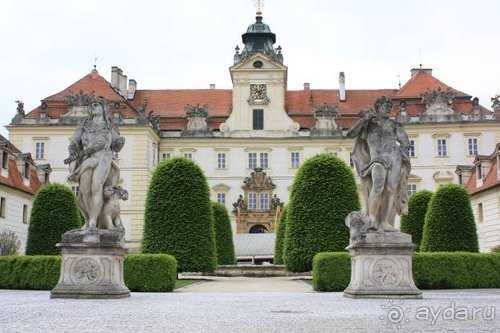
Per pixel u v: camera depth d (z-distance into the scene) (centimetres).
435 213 2798
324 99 7044
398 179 1422
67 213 3005
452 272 2034
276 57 6725
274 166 6575
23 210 4478
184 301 1402
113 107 6347
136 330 853
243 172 6581
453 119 6431
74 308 1155
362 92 7125
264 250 4956
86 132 1446
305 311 1132
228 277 3403
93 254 1402
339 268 1992
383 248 1392
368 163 1428
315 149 6569
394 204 1424
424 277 2014
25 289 1991
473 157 6375
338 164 3014
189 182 3119
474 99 6469
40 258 2005
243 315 1064
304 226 2953
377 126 1431
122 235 1452
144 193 6122
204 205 3130
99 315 1038
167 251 3022
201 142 6638
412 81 6944
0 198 4034
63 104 6450
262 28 6988
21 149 6253
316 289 2009
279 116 6638
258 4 7100
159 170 3153
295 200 3023
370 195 1421
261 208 6481
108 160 1443
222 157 6631
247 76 6694
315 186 2980
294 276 3400
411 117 6512
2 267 2020
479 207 4466
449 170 6384
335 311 1121
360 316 1031
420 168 6438
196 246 3044
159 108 7012
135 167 6159
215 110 6938
